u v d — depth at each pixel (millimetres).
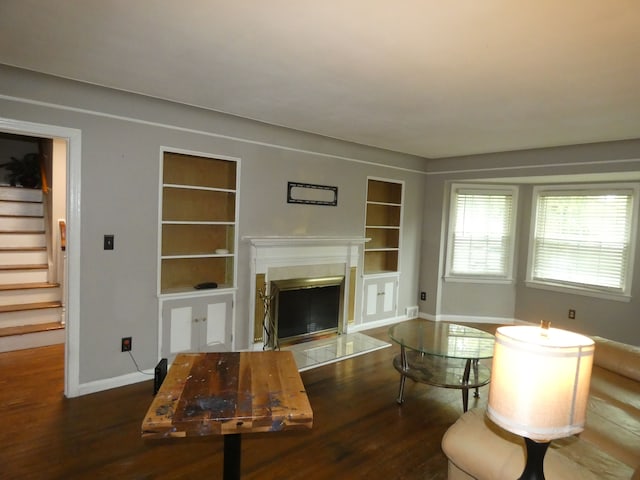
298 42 1944
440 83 2447
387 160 4988
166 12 1690
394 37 1852
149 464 2223
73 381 2916
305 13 1657
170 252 3574
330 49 2014
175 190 3562
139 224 3119
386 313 5254
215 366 1668
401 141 4262
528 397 1212
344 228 4598
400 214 5297
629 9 1531
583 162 4105
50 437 2436
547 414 1201
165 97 2928
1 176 5504
